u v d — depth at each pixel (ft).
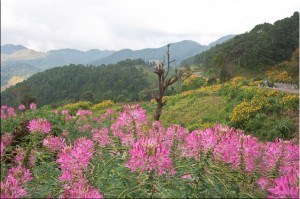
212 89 96.37
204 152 9.73
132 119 13.12
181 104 77.00
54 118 27.55
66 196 8.73
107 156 12.75
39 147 16.66
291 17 290.56
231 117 54.80
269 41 273.33
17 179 10.96
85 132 25.18
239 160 10.32
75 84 406.41
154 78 440.45
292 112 49.34
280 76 179.01
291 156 10.47
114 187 9.13
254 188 10.02
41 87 405.59
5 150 15.46
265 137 43.86
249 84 110.73
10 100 318.65
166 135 12.91
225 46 321.32
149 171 8.80
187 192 8.89
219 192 9.09
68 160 10.07
